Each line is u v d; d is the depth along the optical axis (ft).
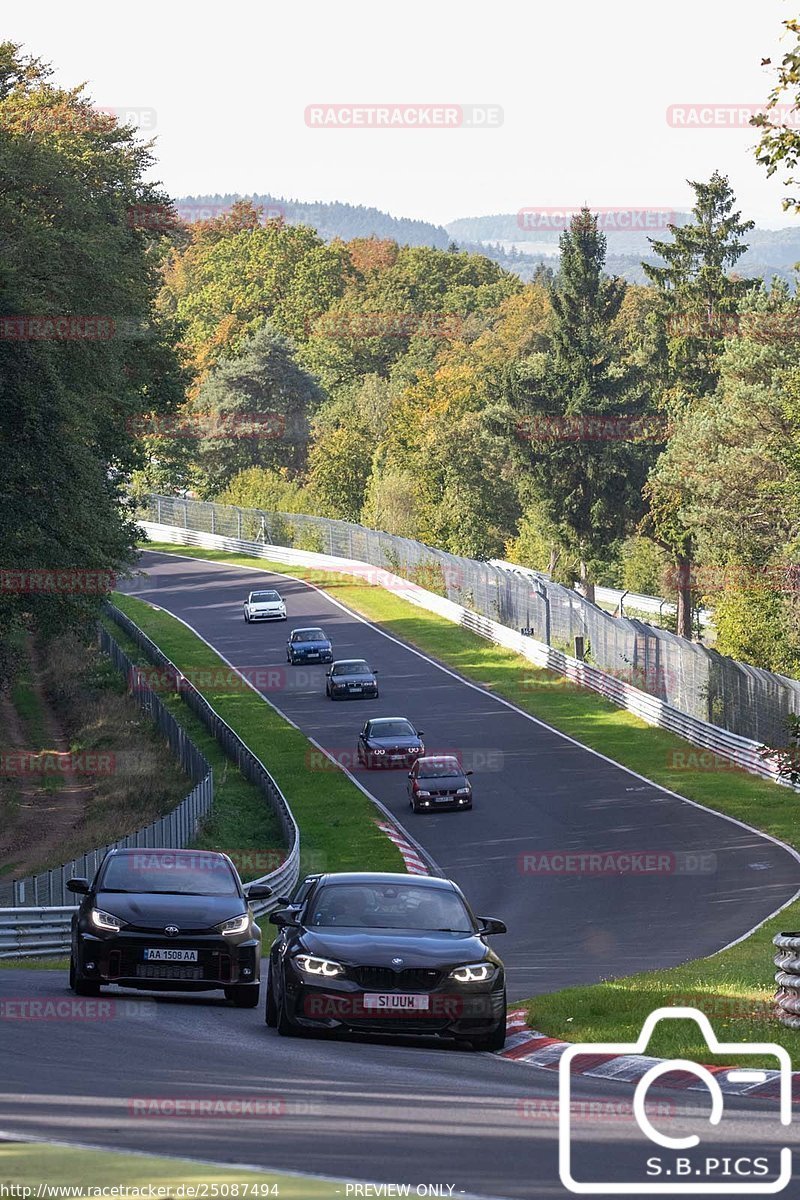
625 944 268.82
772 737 492.95
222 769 497.46
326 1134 82.79
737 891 333.42
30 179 386.11
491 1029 131.54
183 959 158.81
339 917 139.95
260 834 409.08
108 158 496.23
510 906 323.57
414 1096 97.81
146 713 586.86
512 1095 100.99
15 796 474.08
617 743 540.11
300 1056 117.39
